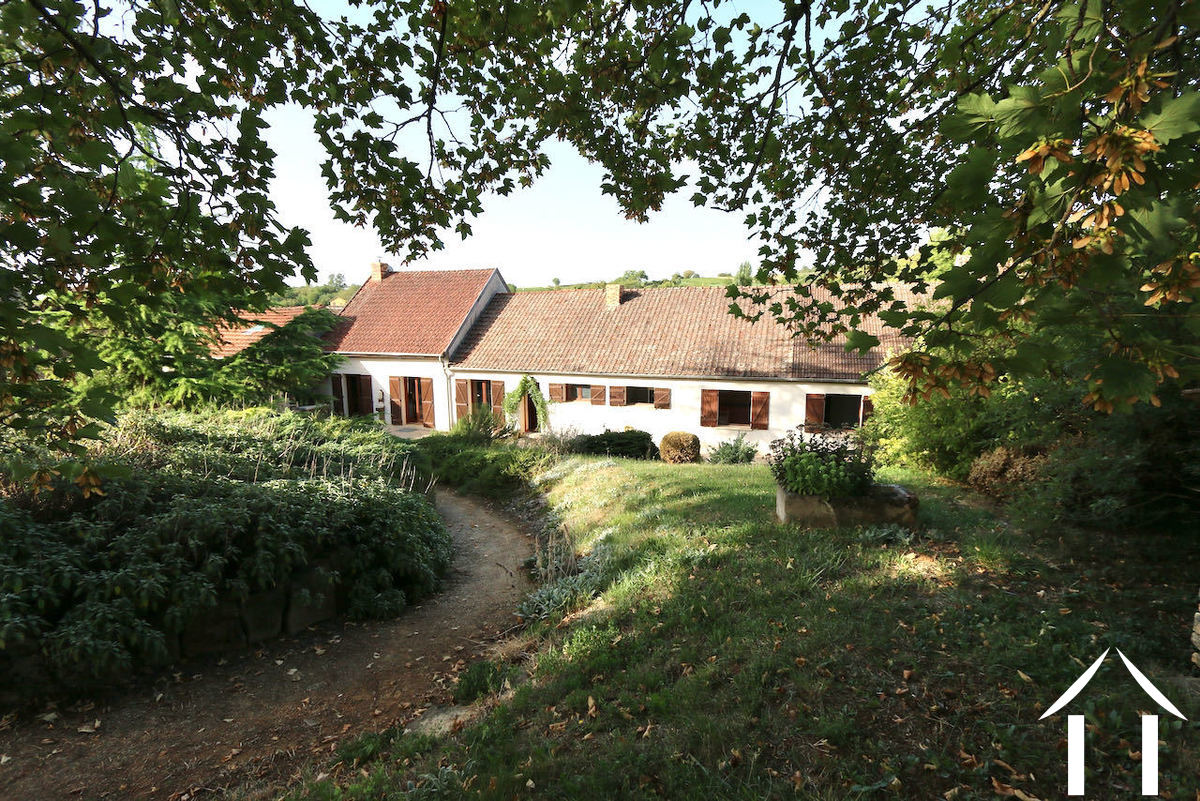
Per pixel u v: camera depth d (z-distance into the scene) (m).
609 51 3.87
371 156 3.29
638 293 23.06
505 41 3.52
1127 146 1.09
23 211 2.00
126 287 2.38
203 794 4.16
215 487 7.37
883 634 4.41
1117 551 5.34
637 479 11.53
